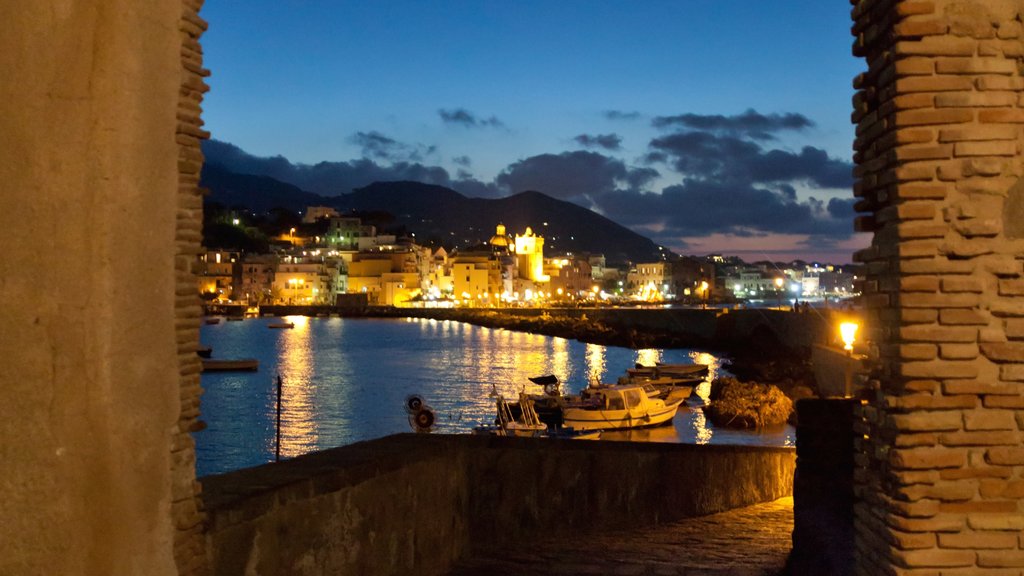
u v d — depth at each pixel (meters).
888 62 5.34
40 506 4.47
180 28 5.29
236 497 5.79
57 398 4.52
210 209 191.25
